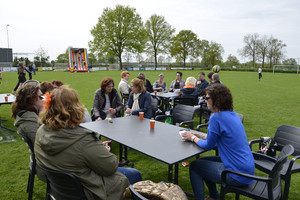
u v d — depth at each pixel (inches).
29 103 92.2
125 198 71.0
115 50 1581.0
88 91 462.0
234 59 2252.7
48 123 59.8
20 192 112.7
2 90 465.4
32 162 95.6
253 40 1905.8
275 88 577.0
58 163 59.9
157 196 63.3
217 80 234.7
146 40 1737.2
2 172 133.5
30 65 964.0
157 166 143.3
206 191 115.6
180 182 123.6
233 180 78.1
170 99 277.1
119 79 756.6
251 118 268.7
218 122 80.0
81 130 61.6
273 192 75.5
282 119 264.4
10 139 188.4
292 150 76.5
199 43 2021.4
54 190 69.1
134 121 131.3
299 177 131.0
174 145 89.7
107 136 100.8
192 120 153.4
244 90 533.3
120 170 85.0
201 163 90.7
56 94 61.0
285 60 1798.7
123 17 1545.3
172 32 1845.5
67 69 1432.1
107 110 170.9
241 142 79.4
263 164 101.5
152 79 748.6
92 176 63.4
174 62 2252.7
